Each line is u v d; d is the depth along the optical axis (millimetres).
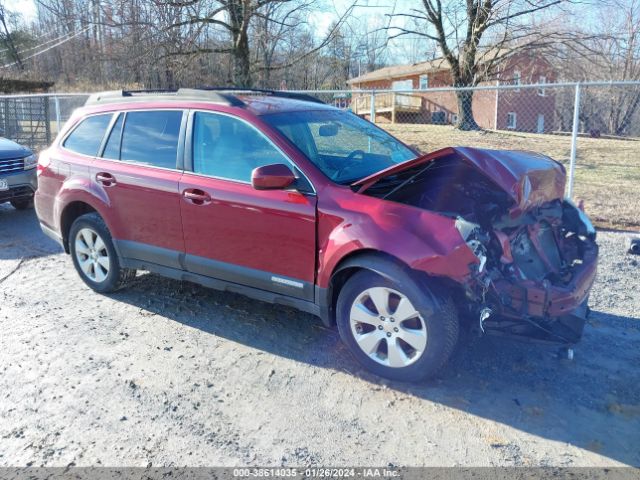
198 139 4238
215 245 4109
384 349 3557
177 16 17562
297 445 2936
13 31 42375
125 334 4250
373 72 41875
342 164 4047
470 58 21797
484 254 3154
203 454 2873
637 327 4309
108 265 4879
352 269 3576
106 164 4738
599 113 34531
